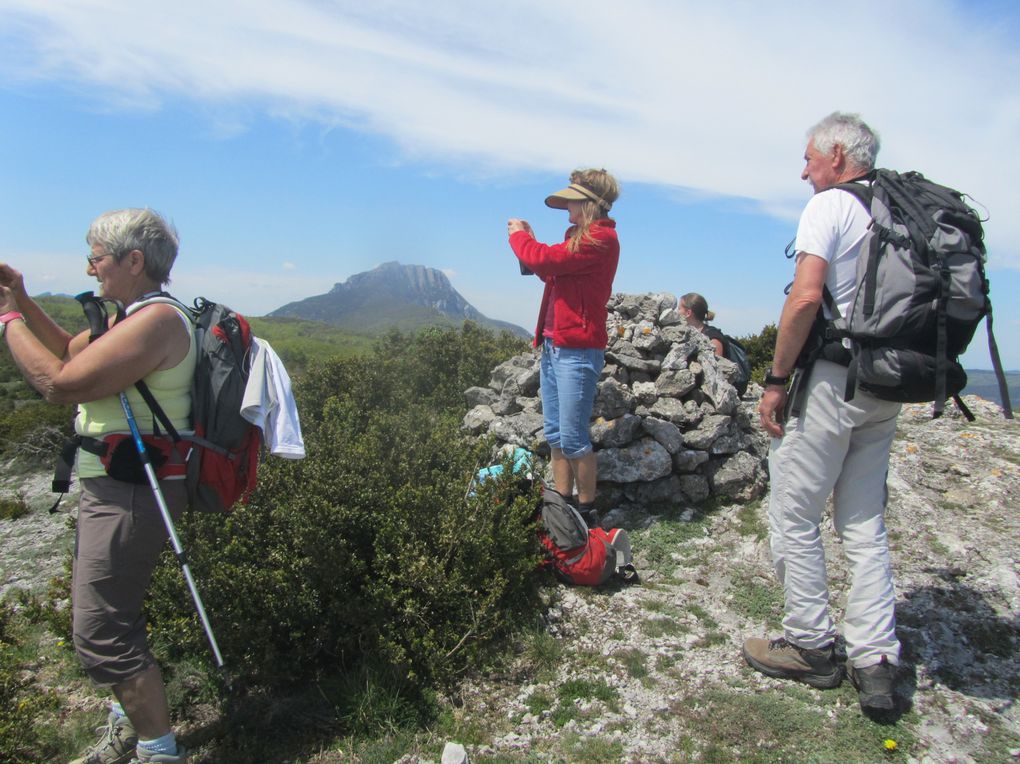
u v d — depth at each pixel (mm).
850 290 2754
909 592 3746
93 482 2531
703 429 4867
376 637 3326
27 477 7859
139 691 2564
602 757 2771
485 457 4844
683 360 5238
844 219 2729
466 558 3676
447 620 3457
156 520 2574
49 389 2365
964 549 4098
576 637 3578
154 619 3453
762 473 5035
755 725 2871
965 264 2564
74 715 3303
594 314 4039
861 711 2947
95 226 2586
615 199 4031
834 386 2801
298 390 6969
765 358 10867
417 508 3779
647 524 4684
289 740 2990
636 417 4910
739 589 3945
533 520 4145
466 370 7676
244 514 3629
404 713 3072
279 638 3311
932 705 2965
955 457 5492
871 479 2965
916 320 2570
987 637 3363
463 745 2893
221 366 2656
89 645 2510
